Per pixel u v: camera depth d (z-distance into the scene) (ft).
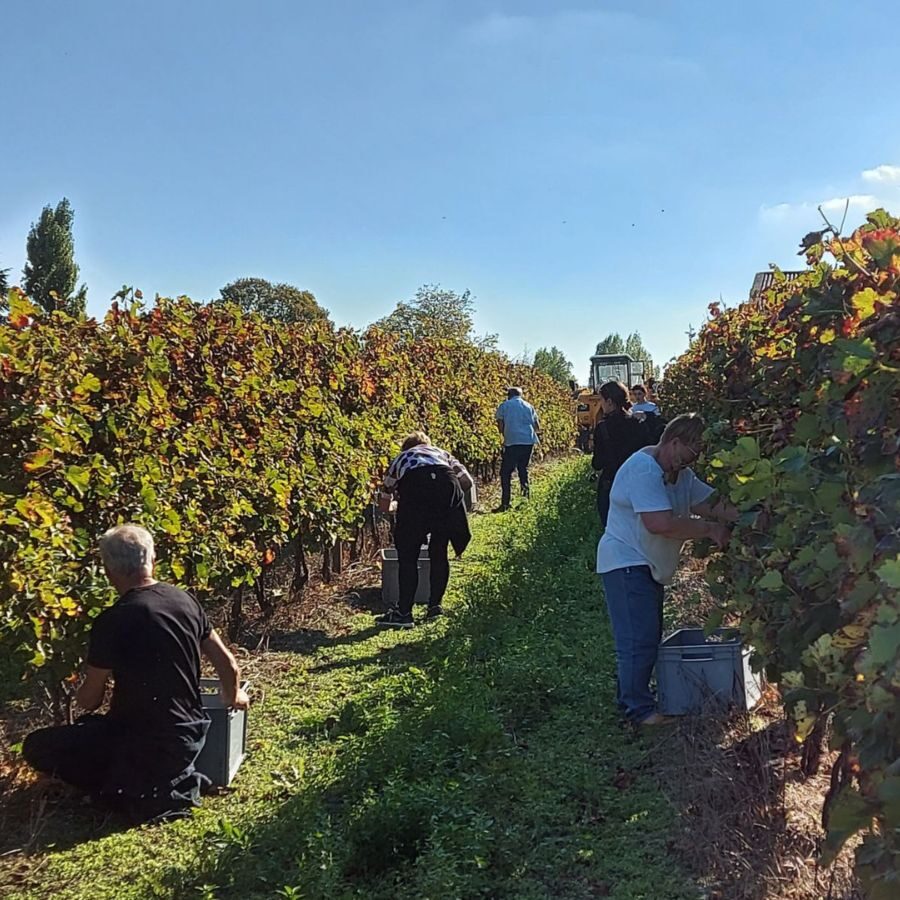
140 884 12.41
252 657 23.15
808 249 13.48
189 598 15.25
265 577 27.32
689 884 11.66
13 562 13.74
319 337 31.42
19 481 14.58
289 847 12.78
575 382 129.29
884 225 11.46
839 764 10.50
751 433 15.67
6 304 16.28
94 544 16.63
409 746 15.72
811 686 9.86
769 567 10.96
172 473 19.56
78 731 14.58
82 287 212.64
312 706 19.43
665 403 48.75
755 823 12.46
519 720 17.85
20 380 14.61
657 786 14.37
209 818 14.33
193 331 22.90
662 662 16.71
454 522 26.37
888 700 6.53
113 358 18.54
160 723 14.43
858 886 10.62
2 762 16.11
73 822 14.40
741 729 15.42
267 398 25.94
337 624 26.23
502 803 14.12
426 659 21.99
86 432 15.96
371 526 37.42
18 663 14.69
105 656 14.40
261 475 23.82
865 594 7.41
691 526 16.02
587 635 22.95
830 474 9.40
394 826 13.01
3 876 12.78
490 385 60.90
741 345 19.80
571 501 47.24
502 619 24.11
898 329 8.26
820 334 12.06
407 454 26.43
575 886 12.03
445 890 11.63
